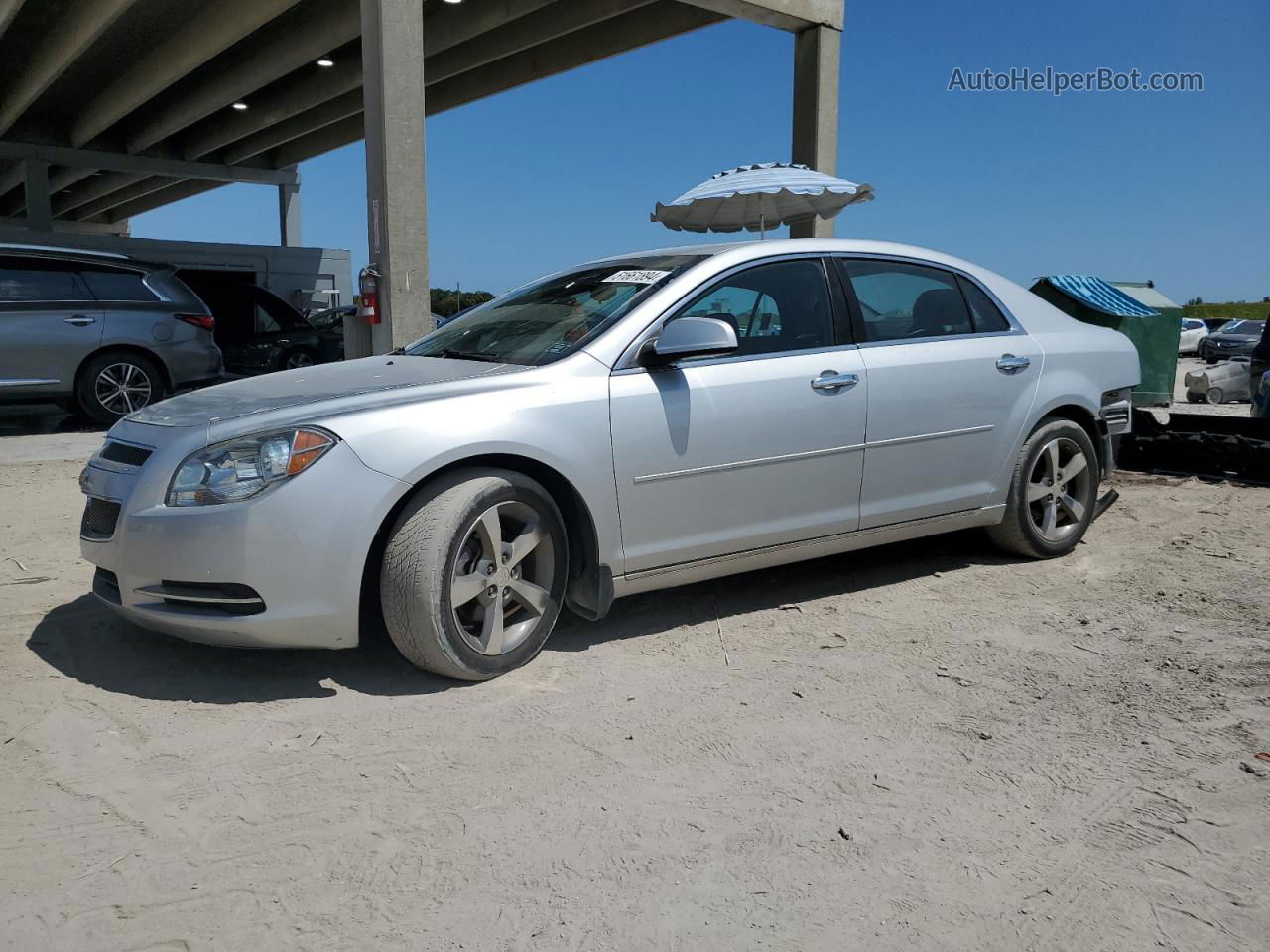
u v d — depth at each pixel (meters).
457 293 28.25
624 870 2.19
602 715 3.02
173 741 2.82
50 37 19.47
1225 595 4.26
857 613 4.07
